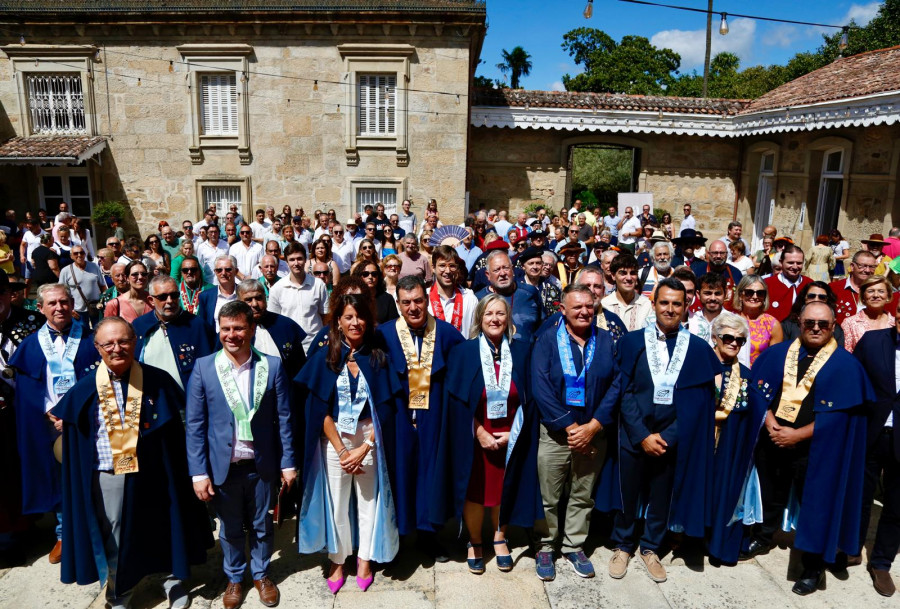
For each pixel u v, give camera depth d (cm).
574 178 3256
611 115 1773
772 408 426
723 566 436
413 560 442
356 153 1586
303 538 399
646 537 428
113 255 818
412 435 419
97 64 1557
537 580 417
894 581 420
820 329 405
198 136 1584
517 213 1873
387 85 1567
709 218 1875
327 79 1553
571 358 405
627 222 1551
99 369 366
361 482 406
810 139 1461
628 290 543
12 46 1538
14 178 1627
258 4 1491
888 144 1191
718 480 428
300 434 428
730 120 1780
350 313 389
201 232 1125
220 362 376
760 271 709
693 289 560
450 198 1605
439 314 547
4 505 427
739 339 421
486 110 1769
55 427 410
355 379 397
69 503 368
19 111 1581
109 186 1614
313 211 1617
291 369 487
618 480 419
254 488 385
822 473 398
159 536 380
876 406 411
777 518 451
